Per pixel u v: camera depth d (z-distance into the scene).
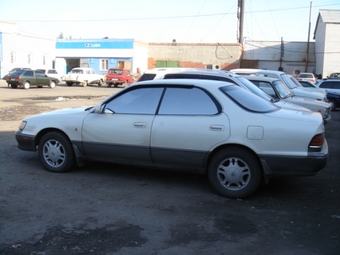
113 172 6.59
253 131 5.20
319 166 5.07
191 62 48.25
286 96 10.45
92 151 6.16
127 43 46.88
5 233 4.17
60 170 6.43
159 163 5.78
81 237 4.11
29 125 6.61
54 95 24.69
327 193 5.80
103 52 48.28
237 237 4.20
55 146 6.43
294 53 49.94
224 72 9.63
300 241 4.14
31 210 4.82
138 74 43.47
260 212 4.95
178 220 4.62
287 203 5.31
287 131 5.09
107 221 4.54
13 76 29.83
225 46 46.66
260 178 5.31
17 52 47.09
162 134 5.62
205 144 5.41
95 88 35.38
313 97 12.05
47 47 51.50
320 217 4.84
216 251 3.87
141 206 5.05
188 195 5.53
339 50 44.38
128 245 3.95
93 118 6.14
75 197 5.33
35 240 4.02
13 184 5.82
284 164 5.13
